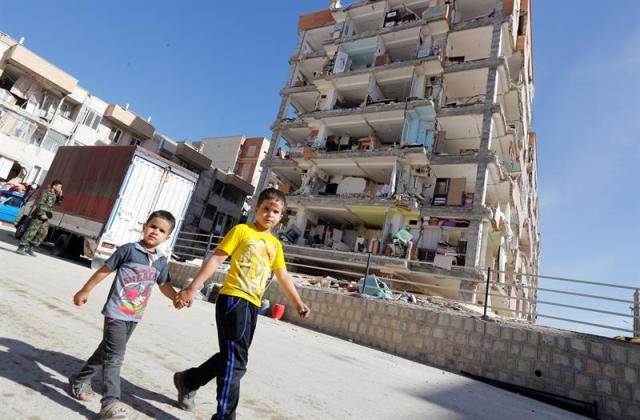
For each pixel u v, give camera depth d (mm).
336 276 23312
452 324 8570
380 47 26359
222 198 39969
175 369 3344
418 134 23078
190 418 2400
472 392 5891
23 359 2658
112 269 2424
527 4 27469
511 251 26750
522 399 6539
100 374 2834
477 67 22188
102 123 32031
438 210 20188
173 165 12102
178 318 6332
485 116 20938
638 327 7605
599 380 6820
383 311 9578
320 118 26094
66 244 11742
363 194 22484
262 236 2541
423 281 20328
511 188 22969
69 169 13555
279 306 10844
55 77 28797
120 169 11344
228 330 2250
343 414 3189
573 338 7238
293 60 31328
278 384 3701
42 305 4488
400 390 4766
